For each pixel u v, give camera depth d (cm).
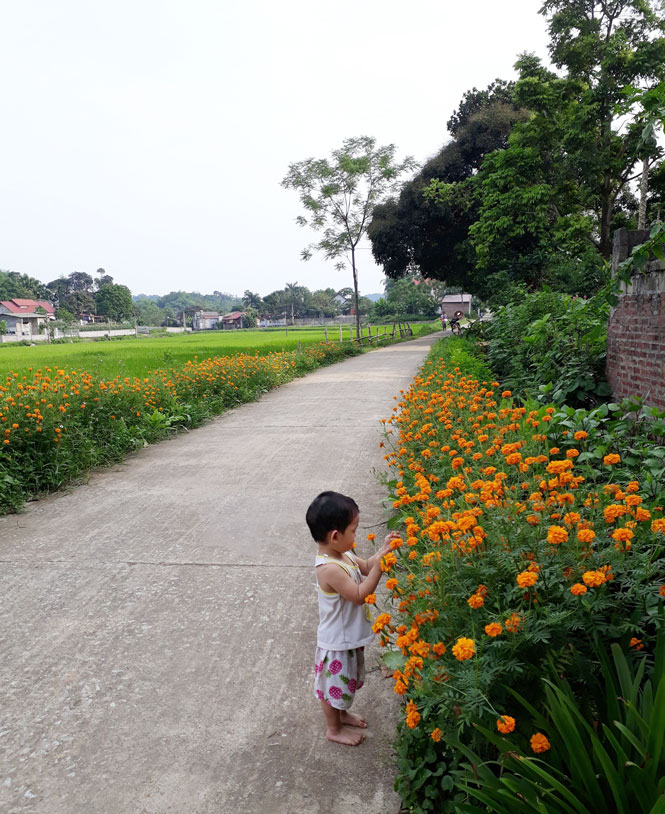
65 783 240
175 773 244
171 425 942
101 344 4738
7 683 304
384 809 224
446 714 207
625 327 624
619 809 159
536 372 813
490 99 2838
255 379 1318
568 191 2297
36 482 618
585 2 2080
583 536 216
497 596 218
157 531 502
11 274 11294
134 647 334
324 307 12669
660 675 192
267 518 524
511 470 396
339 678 253
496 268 2280
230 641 337
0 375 1554
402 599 255
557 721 174
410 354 2320
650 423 487
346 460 701
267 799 230
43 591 400
